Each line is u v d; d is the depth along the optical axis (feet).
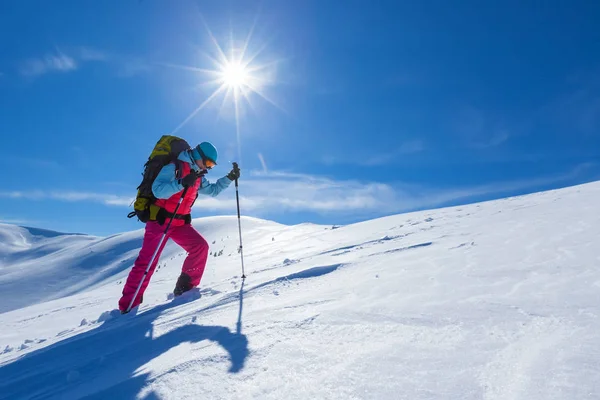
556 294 8.48
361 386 5.39
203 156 15.42
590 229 15.44
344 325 7.91
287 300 11.07
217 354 7.47
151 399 6.17
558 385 4.77
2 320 28.48
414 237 19.93
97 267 199.41
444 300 8.85
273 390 5.70
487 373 5.32
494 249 14.03
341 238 35.19
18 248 483.10
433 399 4.83
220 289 16.07
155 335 10.30
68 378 8.42
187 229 16.76
